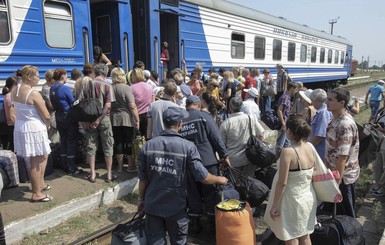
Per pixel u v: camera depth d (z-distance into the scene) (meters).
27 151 4.25
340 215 3.78
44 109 4.32
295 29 16.56
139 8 8.02
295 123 3.14
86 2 6.65
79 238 4.02
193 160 3.09
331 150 3.77
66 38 6.31
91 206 4.84
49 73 5.69
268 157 4.53
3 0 5.32
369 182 6.25
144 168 3.15
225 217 3.29
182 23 9.18
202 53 10.17
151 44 8.00
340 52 24.73
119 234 3.14
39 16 5.82
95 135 5.27
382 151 5.39
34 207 4.35
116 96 5.41
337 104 3.69
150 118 4.83
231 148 4.71
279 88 12.00
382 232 4.36
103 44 7.64
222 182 3.25
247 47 12.58
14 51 5.48
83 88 5.11
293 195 3.11
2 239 3.22
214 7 10.57
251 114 5.17
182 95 6.30
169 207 3.08
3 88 5.34
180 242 3.20
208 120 4.09
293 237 3.11
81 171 5.67
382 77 48.44
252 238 3.34
